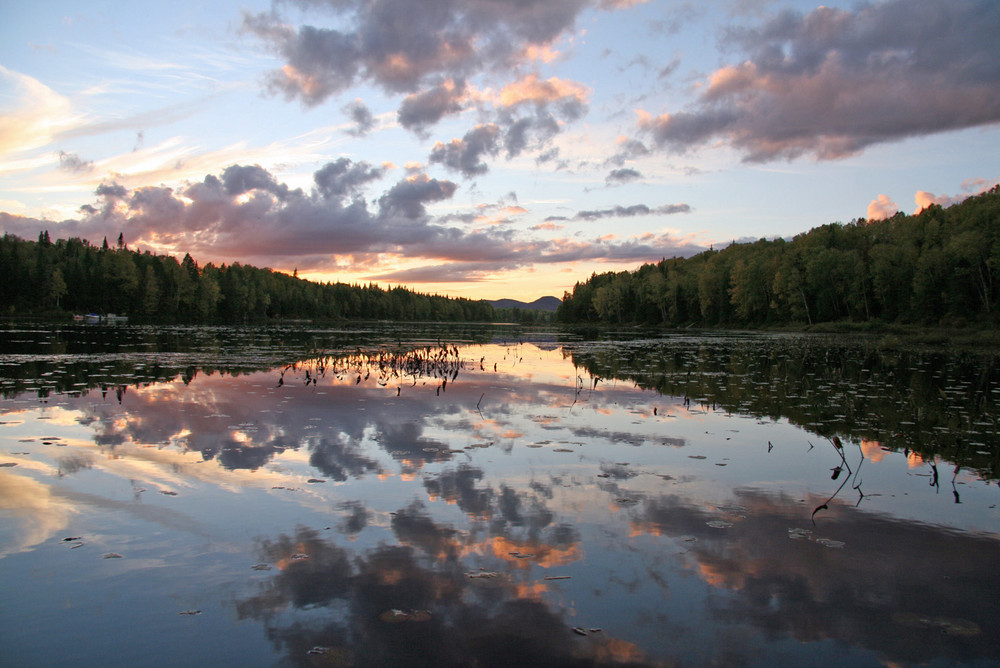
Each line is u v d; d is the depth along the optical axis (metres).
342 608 5.05
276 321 120.50
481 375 22.27
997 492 8.45
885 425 13.09
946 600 5.38
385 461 9.50
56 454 9.64
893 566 6.03
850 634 4.77
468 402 15.54
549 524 6.95
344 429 11.81
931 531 6.96
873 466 9.75
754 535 6.75
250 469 8.94
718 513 7.42
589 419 13.44
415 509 7.35
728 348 41.00
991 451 10.81
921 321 60.16
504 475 8.85
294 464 9.24
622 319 128.75
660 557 6.12
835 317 74.19
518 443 10.91
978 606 5.27
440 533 6.62
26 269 88.19
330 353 31.41
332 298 159.00
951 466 9.80
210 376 20.14
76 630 4.67
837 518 7.32
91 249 108.62
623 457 10.04
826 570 5.91
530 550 6.22
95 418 12.59
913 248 63.88
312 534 6.55
